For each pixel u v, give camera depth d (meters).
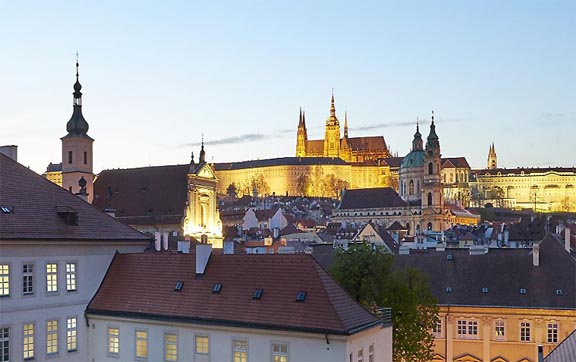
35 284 47.84
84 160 119.88
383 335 45.41
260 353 42.88
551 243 75.50
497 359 69.69
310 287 43.56
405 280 59.03
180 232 114.12
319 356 40.62
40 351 47.84
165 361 46.88
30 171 55.31
